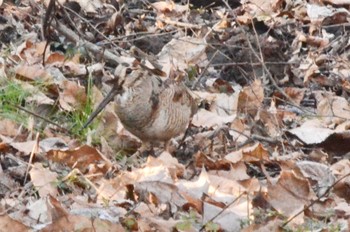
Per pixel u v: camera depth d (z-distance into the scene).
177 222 9.41
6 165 10.90
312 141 12.67
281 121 13.41
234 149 12.24
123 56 14.98
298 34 17.09
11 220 8.94
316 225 9.86
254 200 10.17
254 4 18.48
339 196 11.10
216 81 14.71
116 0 17.78
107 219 9.32
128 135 12.07
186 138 12.44
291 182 10.41
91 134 11.99
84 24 16.14
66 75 13.89
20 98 12.40
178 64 15.15
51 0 14.24
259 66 15.29
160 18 17.59
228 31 16.34
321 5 19.03
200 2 18.77
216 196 10.27
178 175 11.16
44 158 11.03
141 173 10.52
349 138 12.62
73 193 10.31
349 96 15.12
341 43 16.66
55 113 12.53
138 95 11.05
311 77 15.39
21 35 15.48
